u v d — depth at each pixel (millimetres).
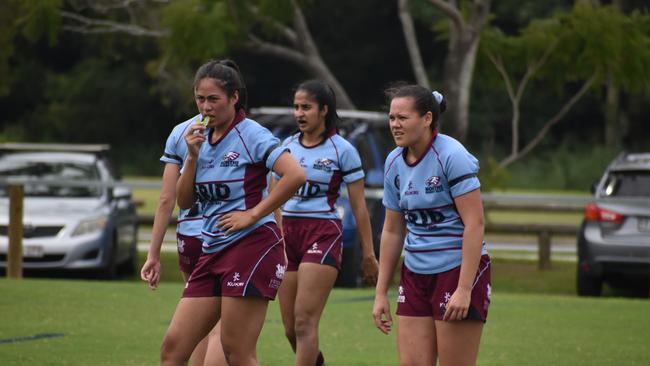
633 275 50469
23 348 32000
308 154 28828
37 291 44125
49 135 197625
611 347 33844
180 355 21281
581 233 51250
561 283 59125
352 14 186875
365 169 54594
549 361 31375
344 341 34500
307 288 27578
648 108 177375
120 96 196500
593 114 190250
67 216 53219
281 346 33312
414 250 21297
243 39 69750
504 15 166625
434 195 20984
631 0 151750
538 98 184125
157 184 54062
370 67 192500
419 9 161500
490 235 84625
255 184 21219
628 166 52125
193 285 21406
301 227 28266
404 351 21453
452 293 20922
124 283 48344
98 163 59312
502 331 36781
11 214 50062
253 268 20969
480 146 186875
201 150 21250
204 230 21453
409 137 20891
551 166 179250
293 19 71688
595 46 68500
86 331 35281
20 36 80125
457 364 21000
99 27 82250
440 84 184625
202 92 20797
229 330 21094
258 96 196625
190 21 65500
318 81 29219
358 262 52156
